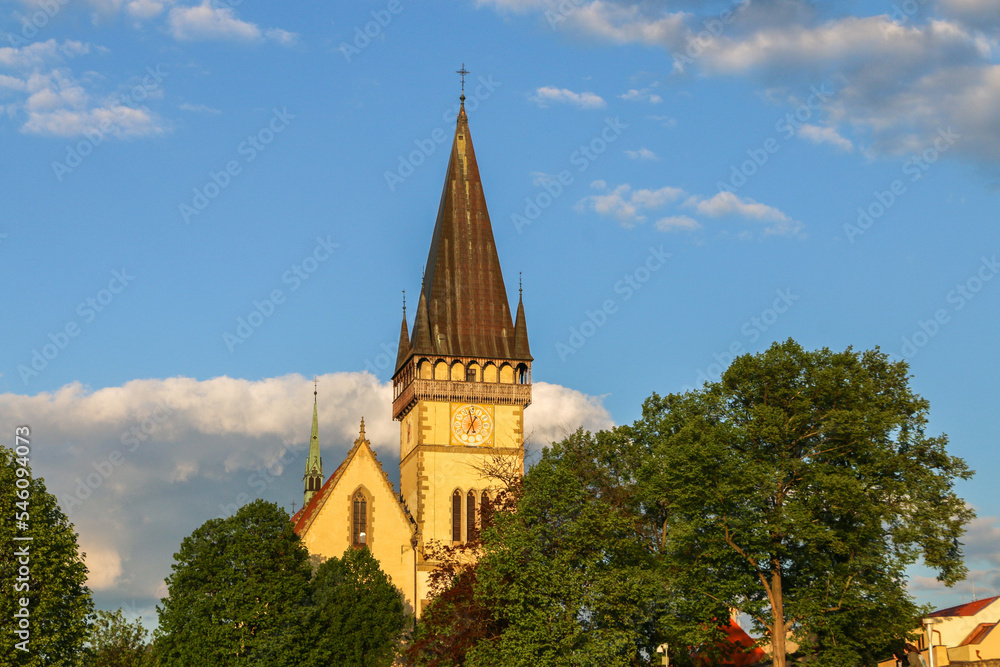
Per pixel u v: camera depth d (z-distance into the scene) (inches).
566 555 2723.9
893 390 2849.4
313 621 3513.8
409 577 4173.2
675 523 2721.5
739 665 3604.8
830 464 2746.1
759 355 2891.2
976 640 2965.1
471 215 4606.3
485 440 4357.8
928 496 2677.2
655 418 3213.6
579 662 2583.7
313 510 4202.8
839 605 2608.3
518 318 4493.1
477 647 2783.0
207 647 3314.5
